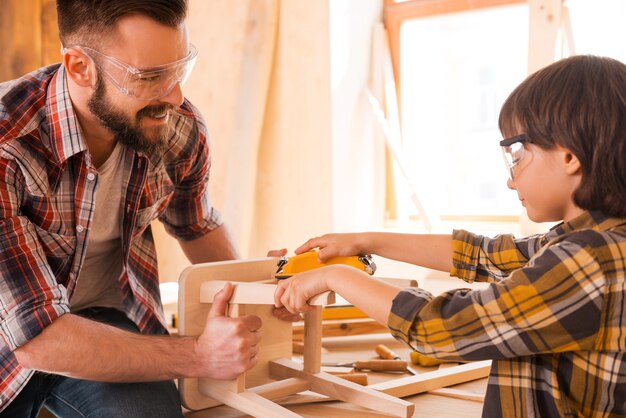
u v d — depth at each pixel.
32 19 1.94
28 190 1.04
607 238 0.77
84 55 1.02
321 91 2.57
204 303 1.22
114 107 1.04
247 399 1.15
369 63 2.90
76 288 1.25
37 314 0.97
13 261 0.99
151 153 1.12
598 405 0.78
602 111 0.79
